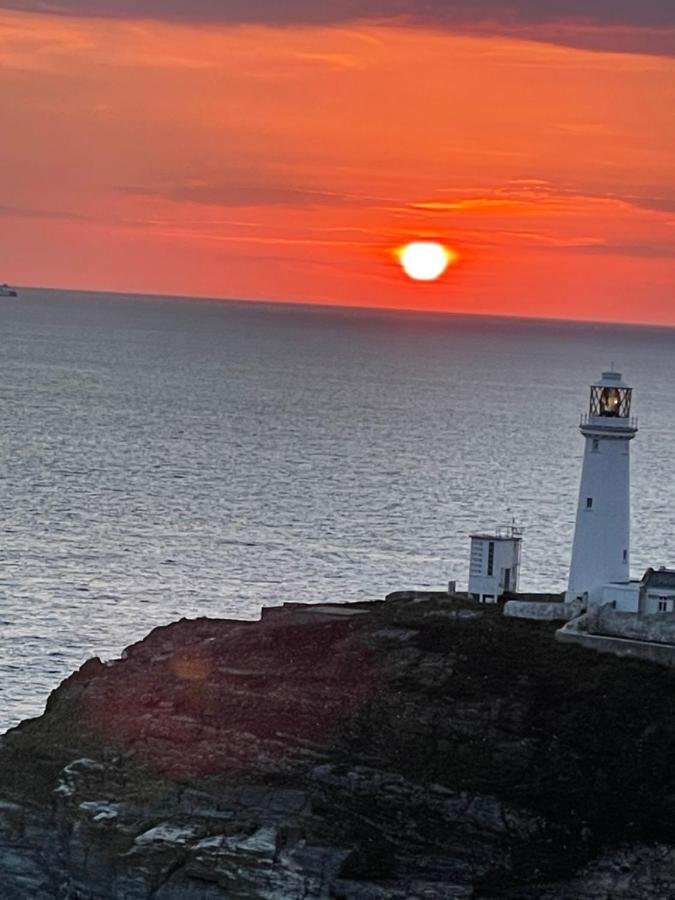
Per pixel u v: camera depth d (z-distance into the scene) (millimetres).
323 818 79938
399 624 93812
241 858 78062
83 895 80062
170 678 90250
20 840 81938
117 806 81688
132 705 88250
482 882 77188
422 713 84312
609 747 82000
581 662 88375
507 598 101312
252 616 136625
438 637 91625
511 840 78625
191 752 84312
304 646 91750
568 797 80000
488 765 81688
